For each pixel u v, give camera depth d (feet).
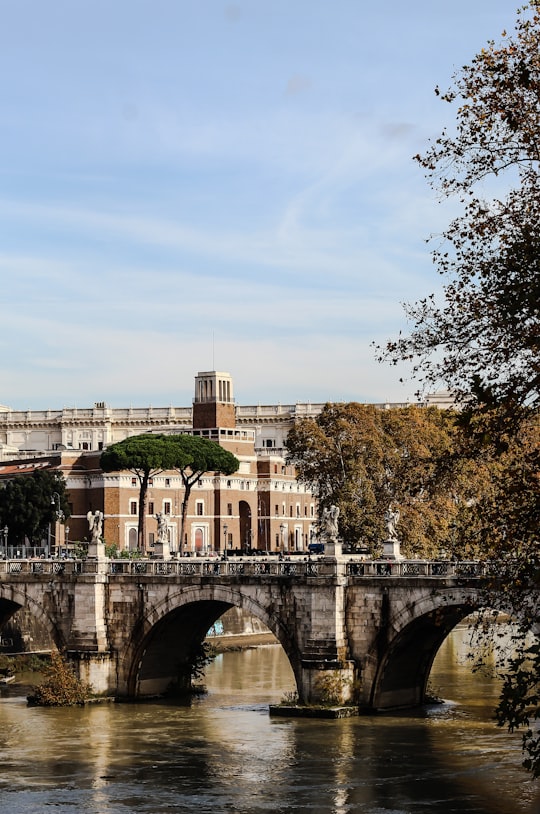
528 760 144.25
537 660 139.44
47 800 233.96
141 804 230.48
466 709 318.24
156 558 366.63
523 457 164.35
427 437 458.91
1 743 284.00
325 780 245.24
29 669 414.41
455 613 297.74
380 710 312.91
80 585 346.54
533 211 148.87
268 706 330.13
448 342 151.94
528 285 139.74
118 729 299.17
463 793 234.38
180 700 344.28
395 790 236.43
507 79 143.43
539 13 145.18
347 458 451.94
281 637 319.06
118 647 343.87
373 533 427.74
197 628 356.38
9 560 362.74
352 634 312.29
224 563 331.77
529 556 152.25
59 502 613.11
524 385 142.20
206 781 246.68
